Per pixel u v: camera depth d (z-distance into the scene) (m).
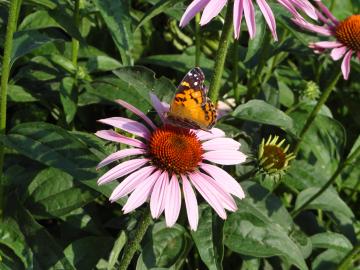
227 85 0.50
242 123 0.48
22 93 0.40
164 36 0.56
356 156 0.46
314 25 0.45
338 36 0.44
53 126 0.31
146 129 0.30
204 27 0.46
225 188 0.30
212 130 0.32
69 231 0.38
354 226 0.47
